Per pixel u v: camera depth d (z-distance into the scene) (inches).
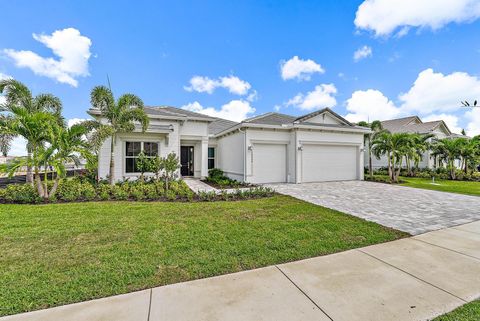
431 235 199.0
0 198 321.4
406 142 628.1
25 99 400.8
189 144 652.1
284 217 247.8
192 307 100.9
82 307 100.6
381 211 284.4
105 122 471.8
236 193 366.0
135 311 98.0
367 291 114.3
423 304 104.1
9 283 117.9
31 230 195.5
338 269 137.1
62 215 242.2
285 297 108.8
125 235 187.0
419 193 424.2
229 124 869.8
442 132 1016.9
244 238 183.9
